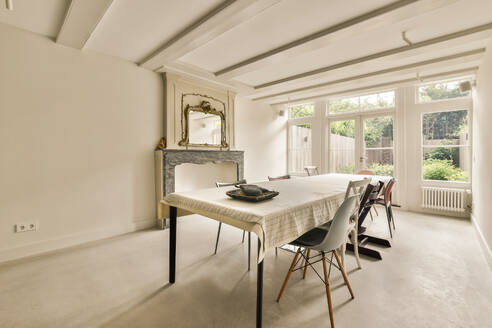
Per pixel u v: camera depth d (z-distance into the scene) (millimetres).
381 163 4742
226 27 2244
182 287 1892
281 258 2438
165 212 1954
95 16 2092
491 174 2367
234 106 4566
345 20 2236
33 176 2510
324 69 3434
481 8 2033
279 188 2209
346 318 1529
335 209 1875
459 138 4027
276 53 2844
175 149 3525
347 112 5137
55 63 2627
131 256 2463
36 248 2520
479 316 1545
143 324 1478
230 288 1880
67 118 2717
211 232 3242
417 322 1493
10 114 2369
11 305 1655
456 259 2389
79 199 2814
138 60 3199
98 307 1638
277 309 1620
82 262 2324
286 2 1973
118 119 3127
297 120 6016
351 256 2479
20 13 2172
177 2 1985
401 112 4453
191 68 3383
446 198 3998
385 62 3098
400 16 2070
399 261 2348
